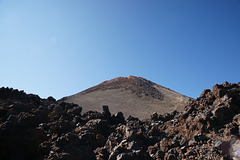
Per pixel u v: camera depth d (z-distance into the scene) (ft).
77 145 52.75
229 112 56.54
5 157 44.62
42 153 48.85
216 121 56.13
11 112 71.87
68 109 106.83
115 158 47.11
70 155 47.03
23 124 50.21
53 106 114.73
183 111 79.00
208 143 49.24
